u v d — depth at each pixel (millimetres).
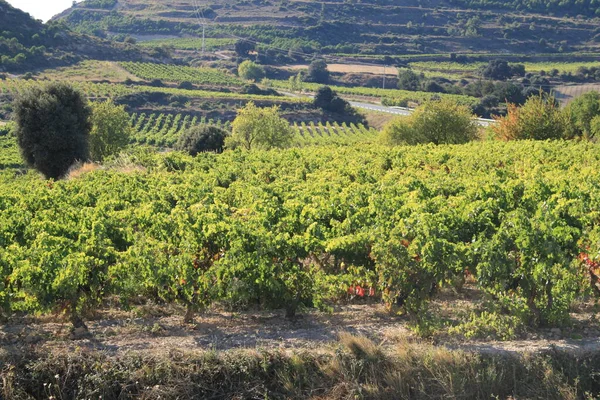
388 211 12086
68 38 119188
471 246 9703
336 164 23672
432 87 102500
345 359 8648
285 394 8422
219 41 157500
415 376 8500
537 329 9742
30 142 36094
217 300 10406
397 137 40156
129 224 12820
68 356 8578
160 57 130625
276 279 9922
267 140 45406
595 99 46688
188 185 17969
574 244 10344
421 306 9695
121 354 8672
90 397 8211
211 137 44062
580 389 8453
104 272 9906
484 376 8453
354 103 97438
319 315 10547
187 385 8352
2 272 9555
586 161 22797
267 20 173500
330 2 183875
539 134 37531
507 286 10023
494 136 39875
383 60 139625
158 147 63906
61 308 9391
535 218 10633
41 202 16406
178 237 11242
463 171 21203
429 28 164625
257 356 8648
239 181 19406
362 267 10359
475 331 9359
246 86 99750
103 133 45625
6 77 91688
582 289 10180
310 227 10859
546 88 94875
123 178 21328
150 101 84000
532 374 8539
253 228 10789
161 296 9969
